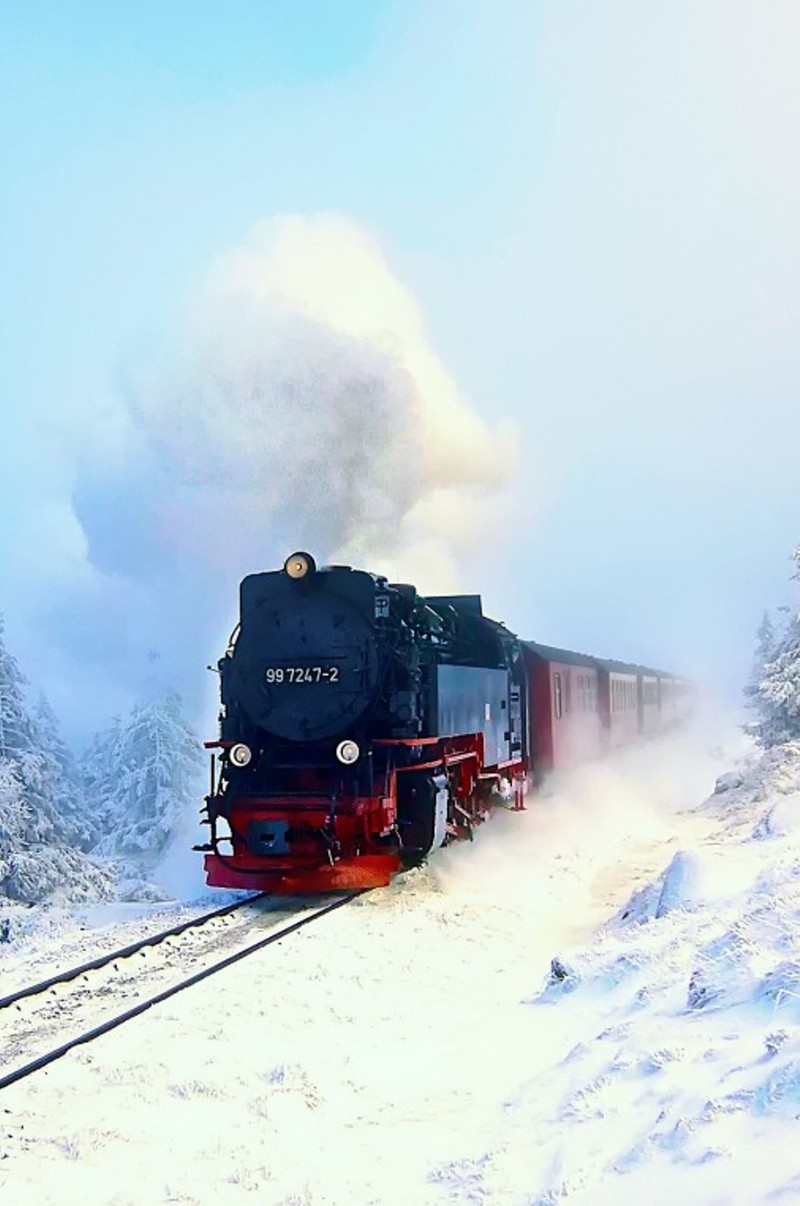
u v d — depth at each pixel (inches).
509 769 649.0
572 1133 188.4
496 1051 258.7
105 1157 202.5
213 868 460.8
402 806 476.7
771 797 697.6
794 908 272.4
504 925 398.0
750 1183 144.6
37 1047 261.7
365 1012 290.2
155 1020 280.5
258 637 496.7
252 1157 201.0
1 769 900.0
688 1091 184.5
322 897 451.5
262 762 487.2
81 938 389.7
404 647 487.2
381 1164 198.1
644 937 322.7
